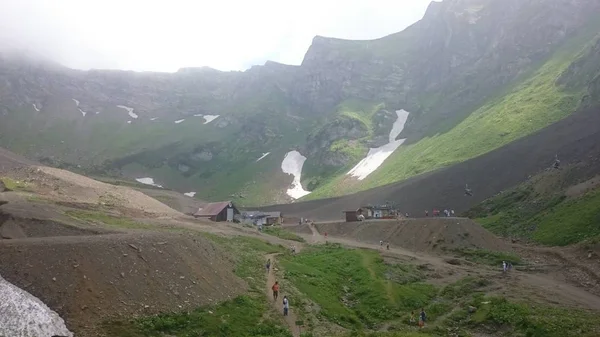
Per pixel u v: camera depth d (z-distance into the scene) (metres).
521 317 41.94
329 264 68.81
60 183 89.56
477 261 74.06
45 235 48.88
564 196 95.00
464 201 132.12
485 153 163.00
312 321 40.97
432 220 92.81
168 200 172.75
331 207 173.12
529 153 140.00
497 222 102.38
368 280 59.72
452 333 42.59
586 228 74.38
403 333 39.91
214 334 31.95
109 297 31.12
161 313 32.25
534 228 87.88
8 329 25.25
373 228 106.19
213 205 136.00
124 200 95.75
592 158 108.94
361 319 46.84
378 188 181.75
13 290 28.12
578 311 45.03
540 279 60.25
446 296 55.75
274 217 146.62
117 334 27.86
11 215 51.38
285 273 55.97
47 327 26.48
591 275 58.16
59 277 30.52
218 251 53.44
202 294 37.56
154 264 37.03
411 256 78.81
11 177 87.38
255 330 34.75
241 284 45.44
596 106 150.75
